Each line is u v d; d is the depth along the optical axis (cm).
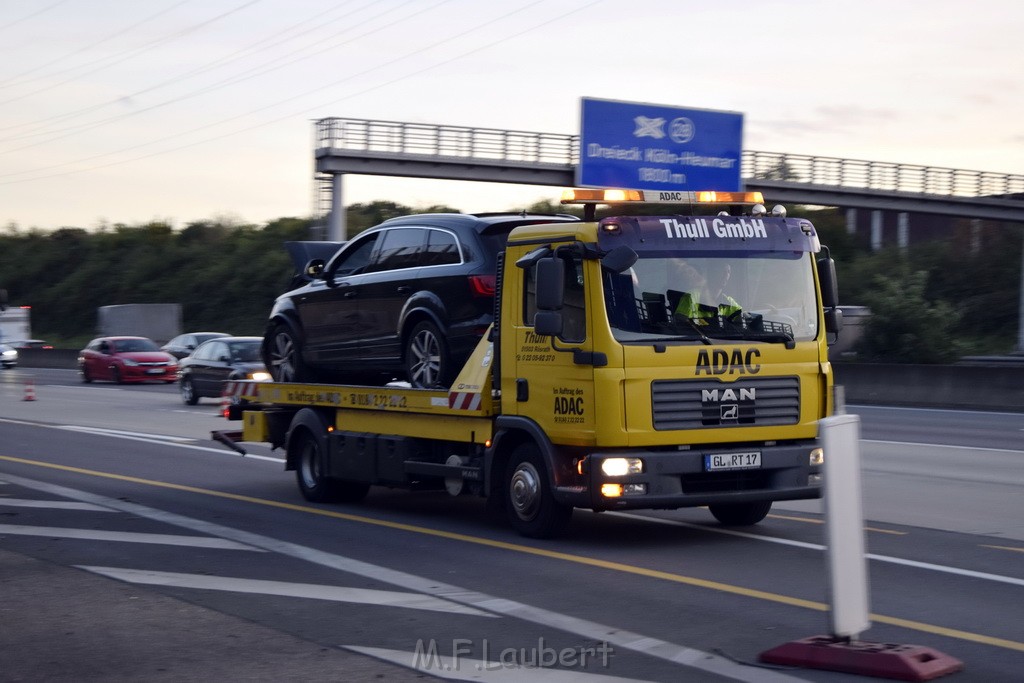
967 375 3081
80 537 1170
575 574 971
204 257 9356
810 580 942
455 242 1226
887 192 5738
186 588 924
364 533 1193
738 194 1166
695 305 1063
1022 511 1312
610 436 1023
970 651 723
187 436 2344
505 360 1126
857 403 3359
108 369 4434
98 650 741
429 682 666
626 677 675
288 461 1474
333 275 1428
